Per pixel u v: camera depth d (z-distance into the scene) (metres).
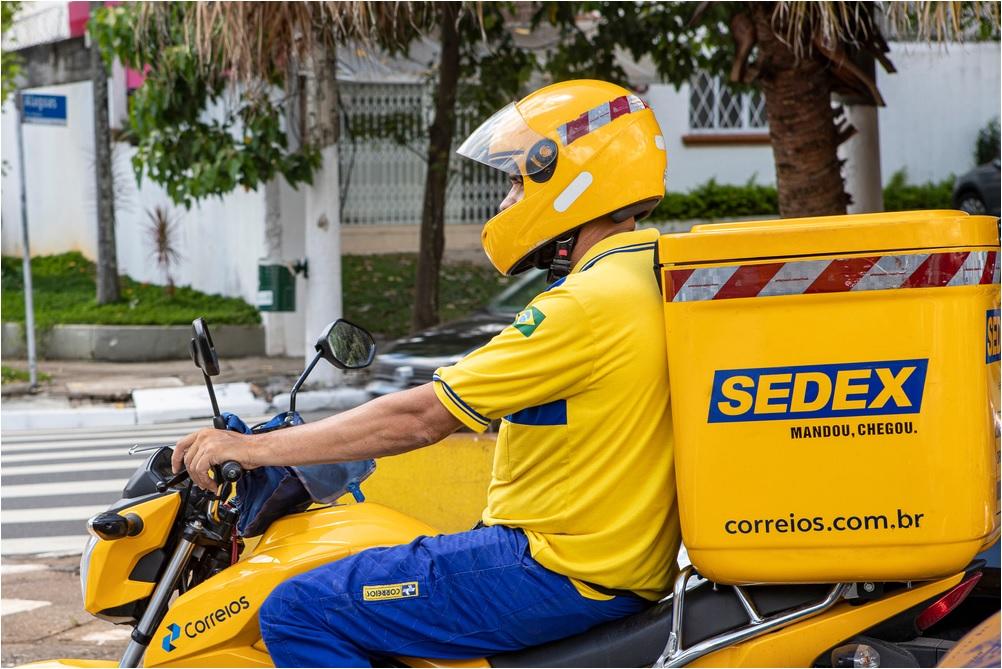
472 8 9.03
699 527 2.03
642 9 11.16
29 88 17.94
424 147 17.11
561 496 2.17
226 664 2.32
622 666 2.17
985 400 1.99
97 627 4.69
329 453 2.21
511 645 2.23
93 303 15.55
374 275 16.50
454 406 2.13
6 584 5.48
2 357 14.38
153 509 2.42
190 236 16.77
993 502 2.03
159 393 11.89
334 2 7.94
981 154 18.14
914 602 2.07
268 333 14.48
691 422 2.03
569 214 2.33
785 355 1.98
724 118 18.17
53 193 18.73
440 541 2.25
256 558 2.39
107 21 10.54
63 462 8.91
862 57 7.67
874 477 1.97
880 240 1.94
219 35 9.01
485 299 15.77
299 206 14.34
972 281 1.96
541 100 2.38
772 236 1.97
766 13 6.65
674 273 2.02
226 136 11.15
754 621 2.09
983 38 8.48
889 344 1.95
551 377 2.11
